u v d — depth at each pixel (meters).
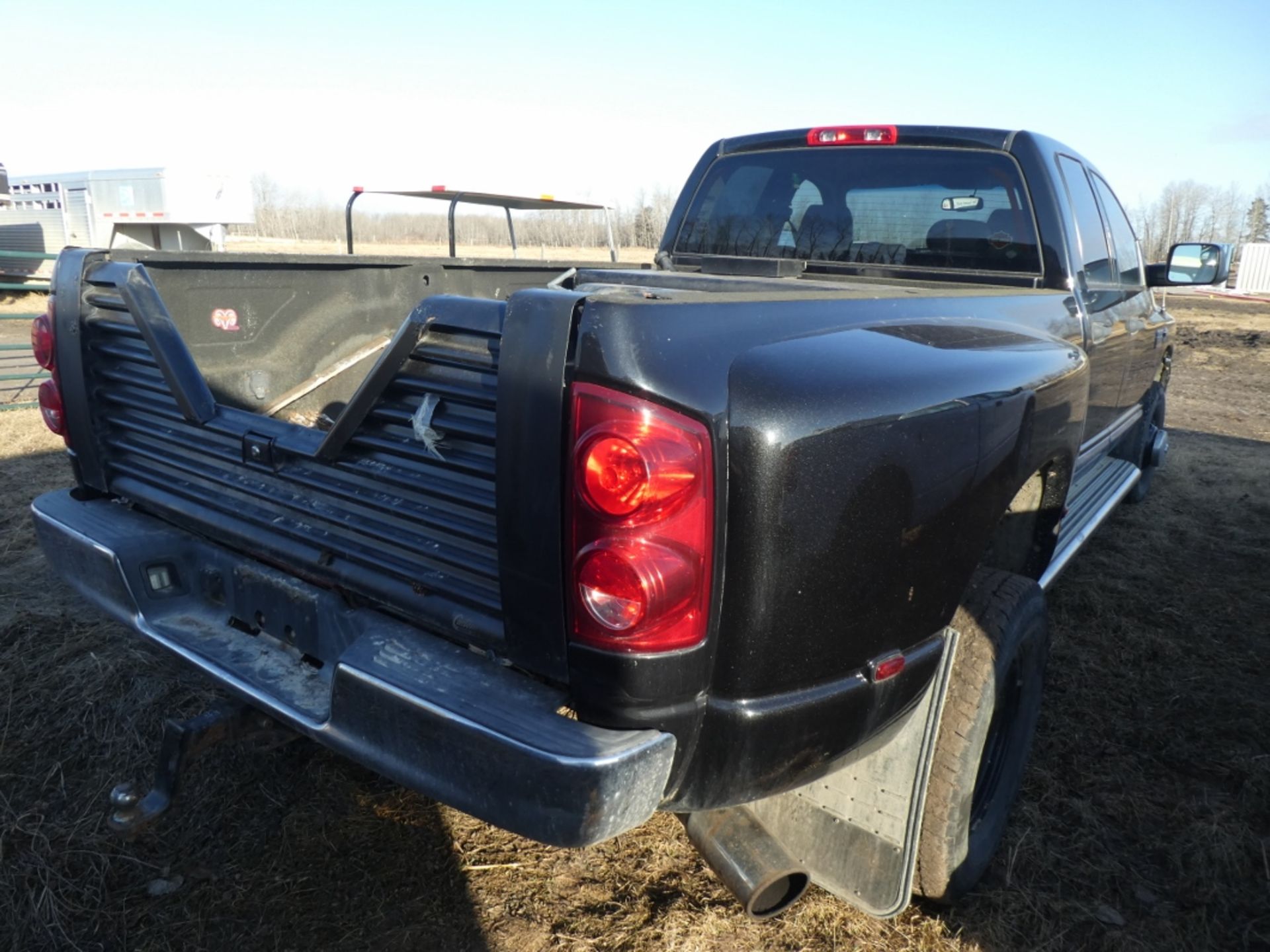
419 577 1.82
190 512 2.28
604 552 1.49
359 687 1.71
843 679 1.78
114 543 2.27
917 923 2.31
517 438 1.55
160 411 2.31
